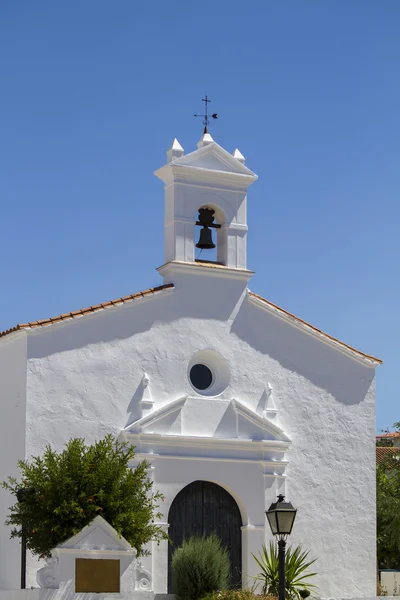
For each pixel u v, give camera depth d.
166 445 29.00
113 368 28.86
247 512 29.80
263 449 30.34
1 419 29.34
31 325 28.05
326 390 31.95
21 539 26.61
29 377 27.77
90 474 24.38
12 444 28.28
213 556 26.94
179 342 29.95
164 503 28.64
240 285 31.22
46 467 25.83
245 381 30.73
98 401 28.48
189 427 29.50
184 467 29.14
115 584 23.52
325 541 30.91
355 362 32.66
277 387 31.20
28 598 24.31
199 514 29.38
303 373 31.70
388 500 42.19
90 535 23.53
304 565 29.16
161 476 28.77
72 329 28.55
